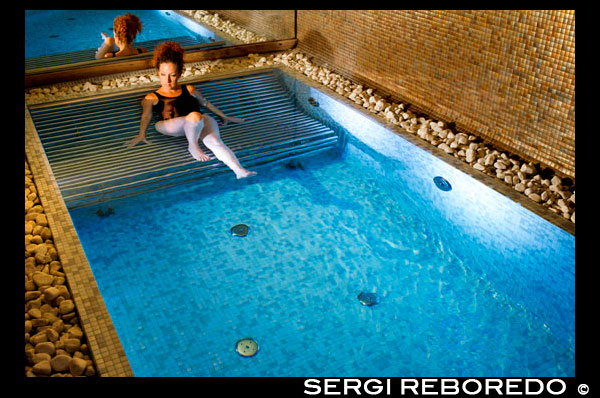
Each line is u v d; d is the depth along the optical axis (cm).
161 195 416
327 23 554
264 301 326
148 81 520
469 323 316
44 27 615
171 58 434
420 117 451
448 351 296
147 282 338
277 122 495
